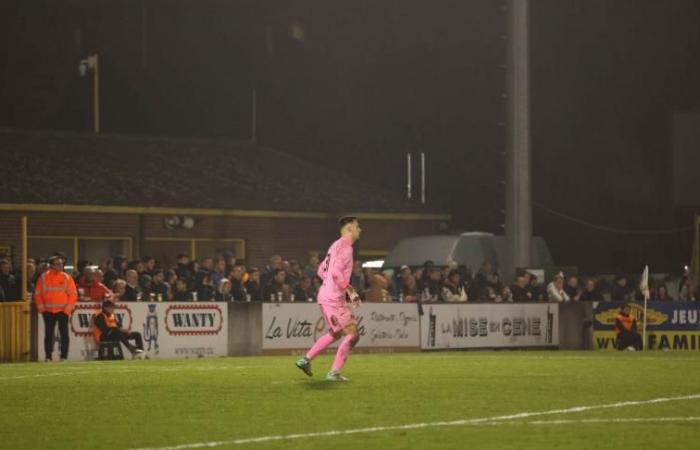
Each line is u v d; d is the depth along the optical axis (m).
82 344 45.59
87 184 75.50
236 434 20.31
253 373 32.12
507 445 18.97
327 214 81.00
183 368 34.69
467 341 54.19
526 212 56.50
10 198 70.94
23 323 44.72
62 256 45.22
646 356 44.38
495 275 58.47
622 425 21.30
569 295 60.00
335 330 29.09
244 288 52.16
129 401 25.19
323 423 21.59
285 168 86.75
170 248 76.06
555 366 35.41
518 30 56.06
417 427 21.02
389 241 82.88
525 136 56.28
